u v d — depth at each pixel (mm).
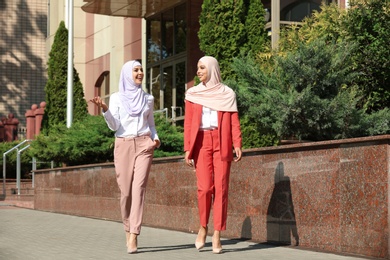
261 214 9594
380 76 11867
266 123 11344
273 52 13992
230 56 16281
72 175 16594
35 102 40844
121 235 10727
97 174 15281
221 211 8398
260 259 7684
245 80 11914
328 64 11109
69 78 22359
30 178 29891
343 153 8156
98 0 22766
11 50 40594
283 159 9172
